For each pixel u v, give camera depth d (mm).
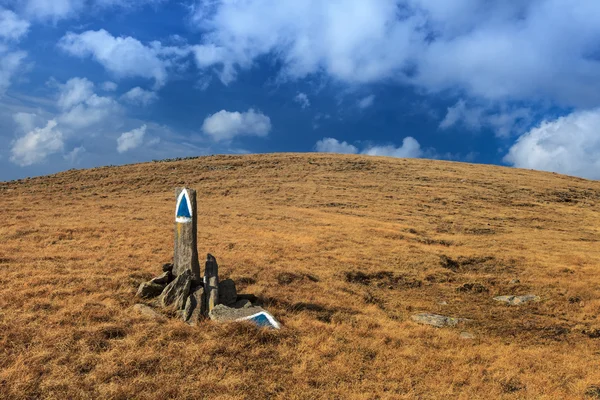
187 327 10023
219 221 28891
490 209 40594
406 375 8852
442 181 50750
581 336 12859
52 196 40094
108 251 18531
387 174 53625
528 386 8734
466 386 8570
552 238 32000
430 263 22016
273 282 15695
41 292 11820
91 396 7004
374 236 27234
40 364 7809
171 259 17531
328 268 19234
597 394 8492
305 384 8016
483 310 15953
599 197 49562
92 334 9109
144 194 42625
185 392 7316
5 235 20750
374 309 14453
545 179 56594
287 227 28141
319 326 11344
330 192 43625
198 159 62094
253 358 8906
